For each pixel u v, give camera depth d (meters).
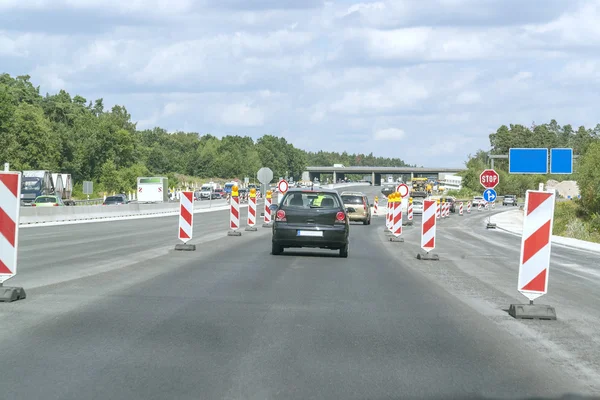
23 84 130.75
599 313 11.61
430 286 14.32
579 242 36.78
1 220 11.62
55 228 35.53
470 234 40.84
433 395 6.30
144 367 7.09
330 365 7.33
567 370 7.37
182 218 21.95
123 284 13.46
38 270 15.70
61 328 9.05
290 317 10.15
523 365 7.54
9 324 9.29
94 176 120.69
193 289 12.91
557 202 64.06
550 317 10.61
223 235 31.08
